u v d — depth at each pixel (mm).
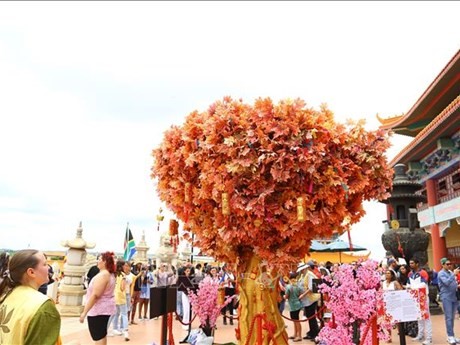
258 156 4145
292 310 10031
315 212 4410
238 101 4508
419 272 11508
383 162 4664
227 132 4215
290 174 4195
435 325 12328
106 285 6027
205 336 6875
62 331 11305
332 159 4363
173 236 5586
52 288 16688
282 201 4379
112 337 10641
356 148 4512
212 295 7105
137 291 13805
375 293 4992
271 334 4641
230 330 11594
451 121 19047
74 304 15305
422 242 14914
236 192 4211
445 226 22203
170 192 4926
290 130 4156
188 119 4812
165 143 4887
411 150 23859
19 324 2811
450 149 21141
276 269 4766
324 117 4406
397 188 15570
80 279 15797
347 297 4906
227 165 4137
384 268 9836
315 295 9906
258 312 4773
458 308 13562
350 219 4777
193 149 4562
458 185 22375
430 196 25078
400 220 15477
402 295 5531
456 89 22188
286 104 4203
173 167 4797
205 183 4402
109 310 6109
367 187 4730
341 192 4391
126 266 11016
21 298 2941
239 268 5039
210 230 4812
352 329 5496
